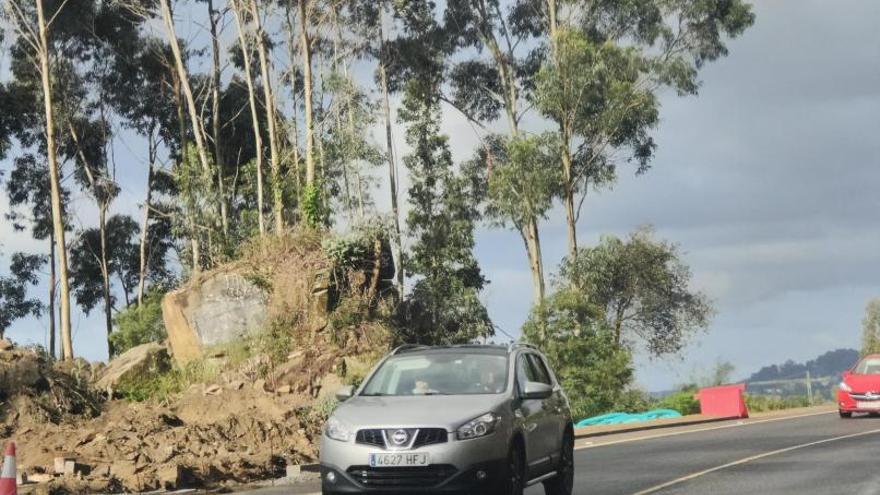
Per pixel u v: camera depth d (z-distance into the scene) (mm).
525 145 50000
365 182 51594
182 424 22891
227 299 32969
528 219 50438
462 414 11508
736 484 14672
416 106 53844
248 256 34656
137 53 61500
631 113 50562
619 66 51031
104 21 59062
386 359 13195
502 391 12391
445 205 53562
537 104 51125
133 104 63688
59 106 61500
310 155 47438
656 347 52469
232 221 47906
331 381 28578
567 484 14156
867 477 15070
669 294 52312
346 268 32844
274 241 34594
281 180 47969
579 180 52750
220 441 21062
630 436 26578
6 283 65312
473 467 11266
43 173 64438
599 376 38188
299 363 29438
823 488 13914
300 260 33094
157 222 66188
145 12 56969
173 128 64812
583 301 40781
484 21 56875
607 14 53375
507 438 11672
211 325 32875
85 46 61250
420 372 12820
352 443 11430
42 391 23812
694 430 27812
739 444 22062
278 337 31359
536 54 56812
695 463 18078
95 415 24344
